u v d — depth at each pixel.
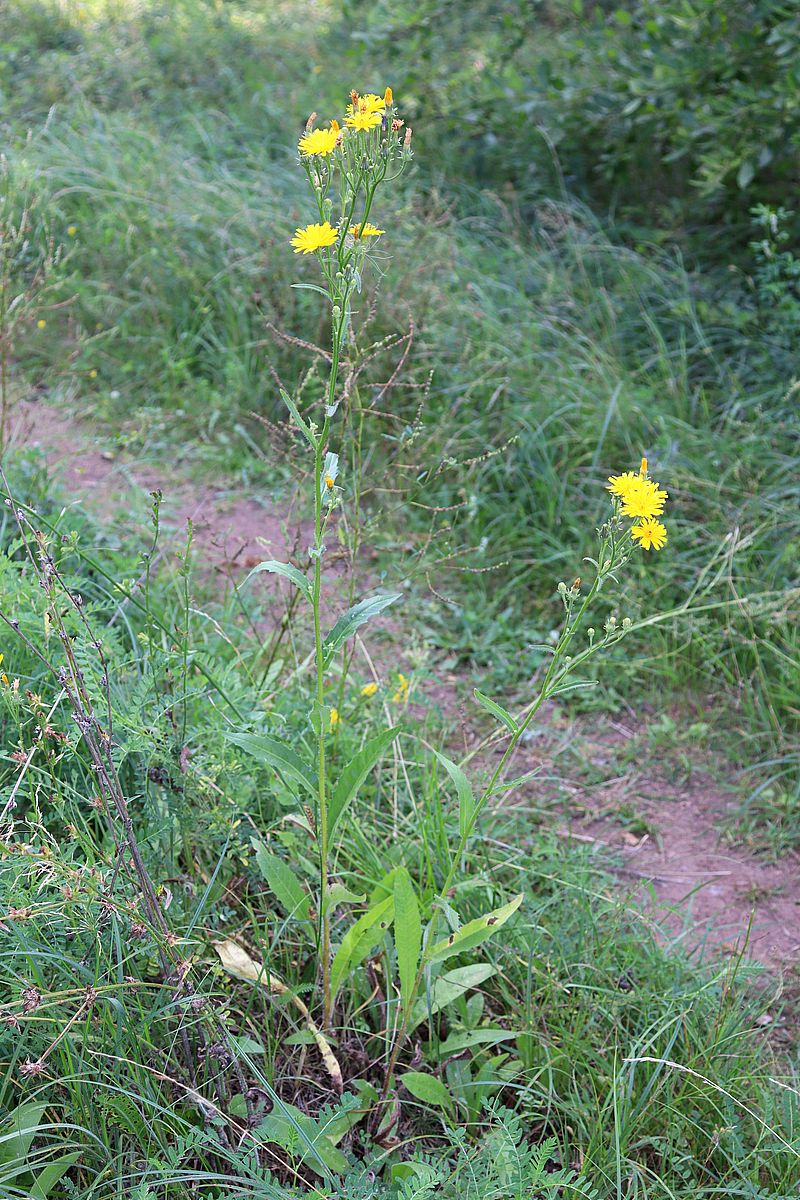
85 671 2.43
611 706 3.81
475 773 3.27
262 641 3.50
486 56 6.69
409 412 4.72
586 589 4.19
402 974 2.10
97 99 7.70
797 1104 2.33
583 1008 2.45
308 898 2.21
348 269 1.88
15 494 3.77
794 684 3.73
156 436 5.13
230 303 5.39
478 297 5.30
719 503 4.30
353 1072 2.24
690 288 5.44
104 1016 1.94
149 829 2.29
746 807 3.40
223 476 4.87
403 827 2.87
